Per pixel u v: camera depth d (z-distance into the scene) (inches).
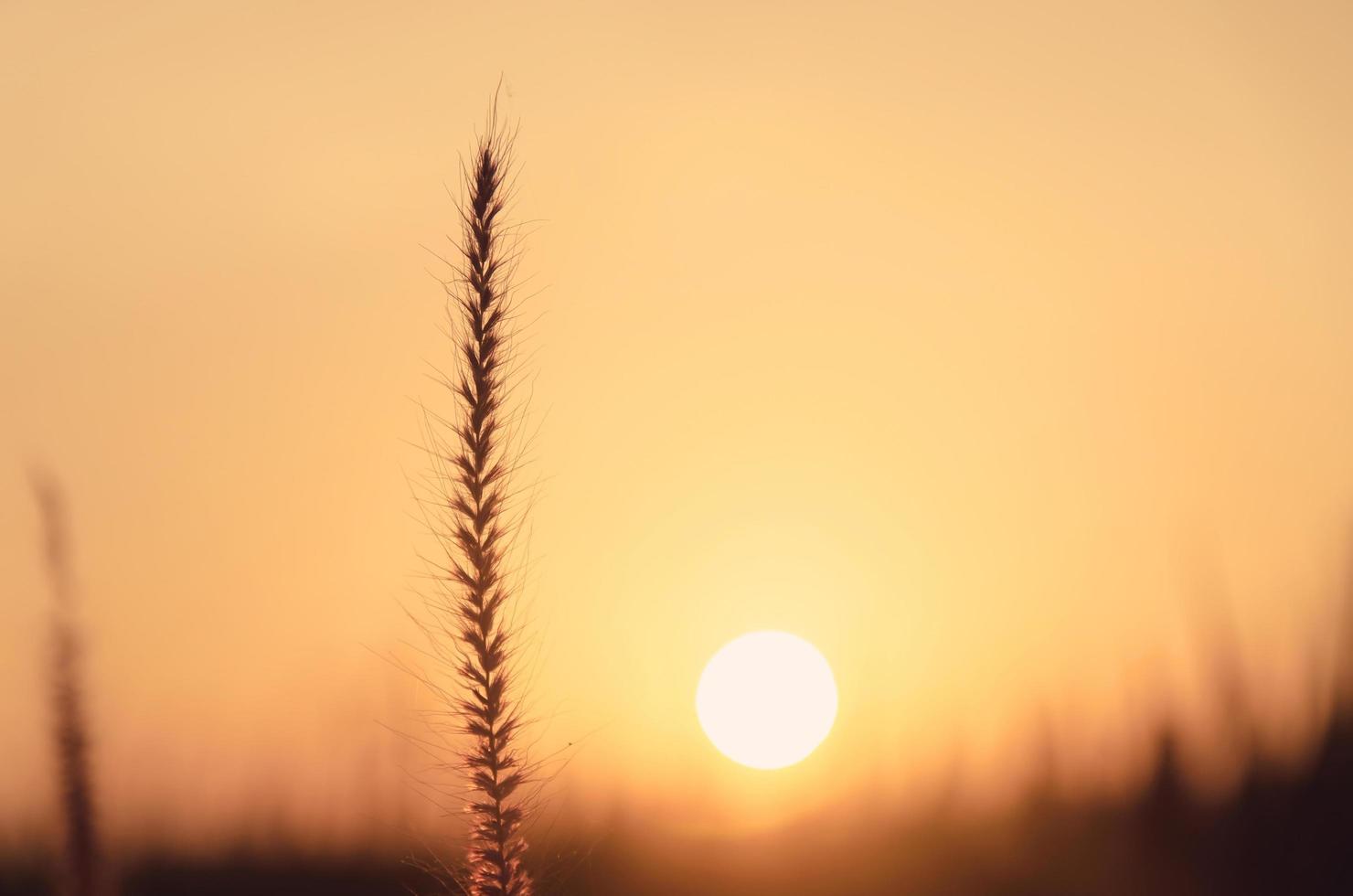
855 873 221.8
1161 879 149.0
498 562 105.8
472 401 104.5
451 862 107.7
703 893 183.2
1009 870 183.2
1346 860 136.5
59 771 115.8
